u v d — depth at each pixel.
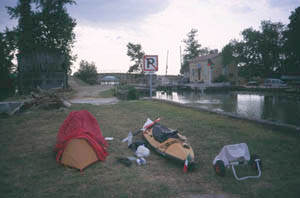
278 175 4.65
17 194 3.97
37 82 31.20
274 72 52.44
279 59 50.41
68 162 5.20
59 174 4.80
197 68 56.69
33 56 31.20
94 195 3.92
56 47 35.94
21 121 10.47
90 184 4.34
